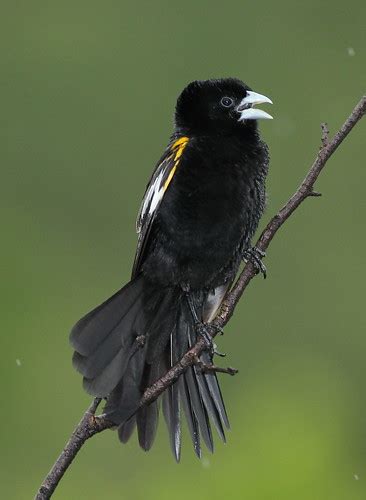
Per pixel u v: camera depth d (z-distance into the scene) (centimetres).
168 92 1538
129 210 1509
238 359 1423
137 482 1248
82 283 1467
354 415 1279
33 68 1554
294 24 1566
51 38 1558
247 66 1551
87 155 1530
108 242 1497
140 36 1554
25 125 1541
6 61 1552
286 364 1413
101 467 1257
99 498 1241
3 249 1465
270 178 1521
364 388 1394
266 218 1505
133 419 818
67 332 1402
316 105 1549
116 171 1522
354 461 1164
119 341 834
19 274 1446
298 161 1530
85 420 699
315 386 1329
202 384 850
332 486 1105
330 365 1420
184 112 945
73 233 1502
